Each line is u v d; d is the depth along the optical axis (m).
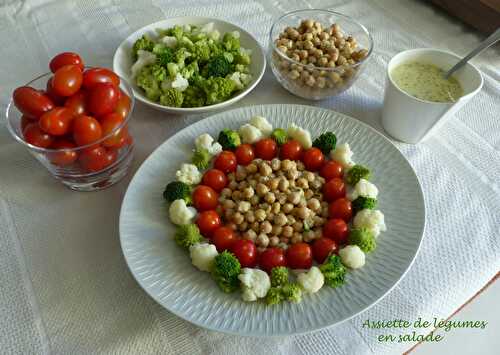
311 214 0.80
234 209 0.80
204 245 0.71
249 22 1.24
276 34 1.14
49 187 0.85
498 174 0.90
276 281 0.69
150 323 0.68
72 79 0.76
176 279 0.70
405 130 0.92
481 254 0.77
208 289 0.69
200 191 0.80
